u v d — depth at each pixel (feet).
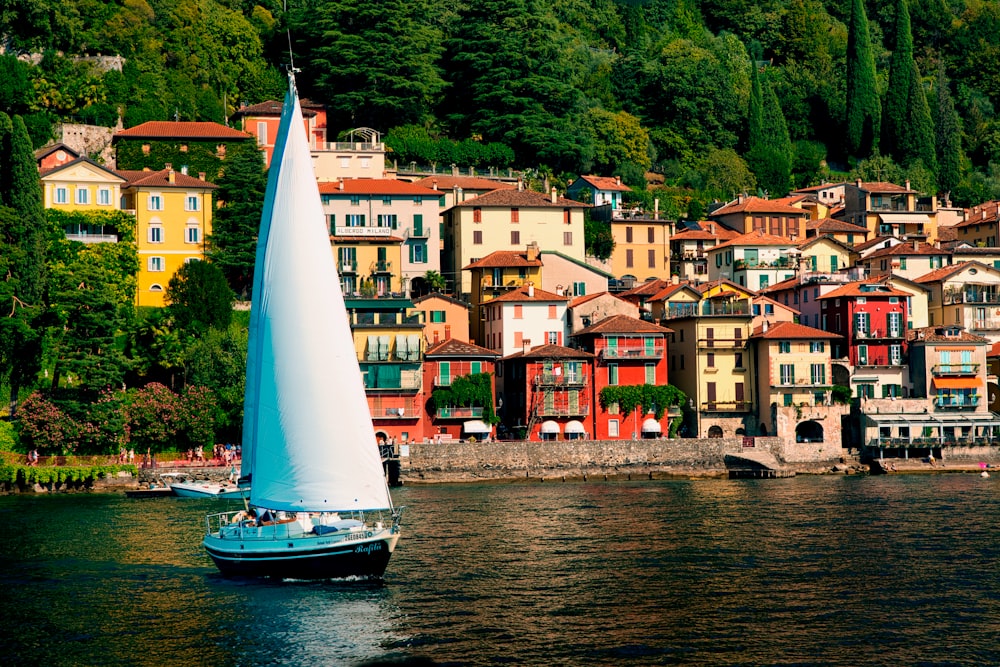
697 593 257.34
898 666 206.90
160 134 616.80
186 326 533.55
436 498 430.61
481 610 242.58
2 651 218.18
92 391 485.56
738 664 208.03
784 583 267.18
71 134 623.36
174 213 575.38
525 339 565.53
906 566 285.43
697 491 456.04
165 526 356.79
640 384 558.15
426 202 631.56
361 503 255.09
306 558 267.39
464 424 540.93
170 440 498.28
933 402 572.92
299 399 255.09
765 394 565.53
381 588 262.47
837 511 385.70
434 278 621.72
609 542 320.29
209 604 248.73
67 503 425.28
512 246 640.17
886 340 586.04
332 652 215.10
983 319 622.13
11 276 491.72
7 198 497.05
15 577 277.85
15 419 476.95
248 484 264.72
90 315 482.69
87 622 236.22
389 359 535.60
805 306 615.16
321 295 255.50
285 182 257.75
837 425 560.20
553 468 508.53
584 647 217.36
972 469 548.72
